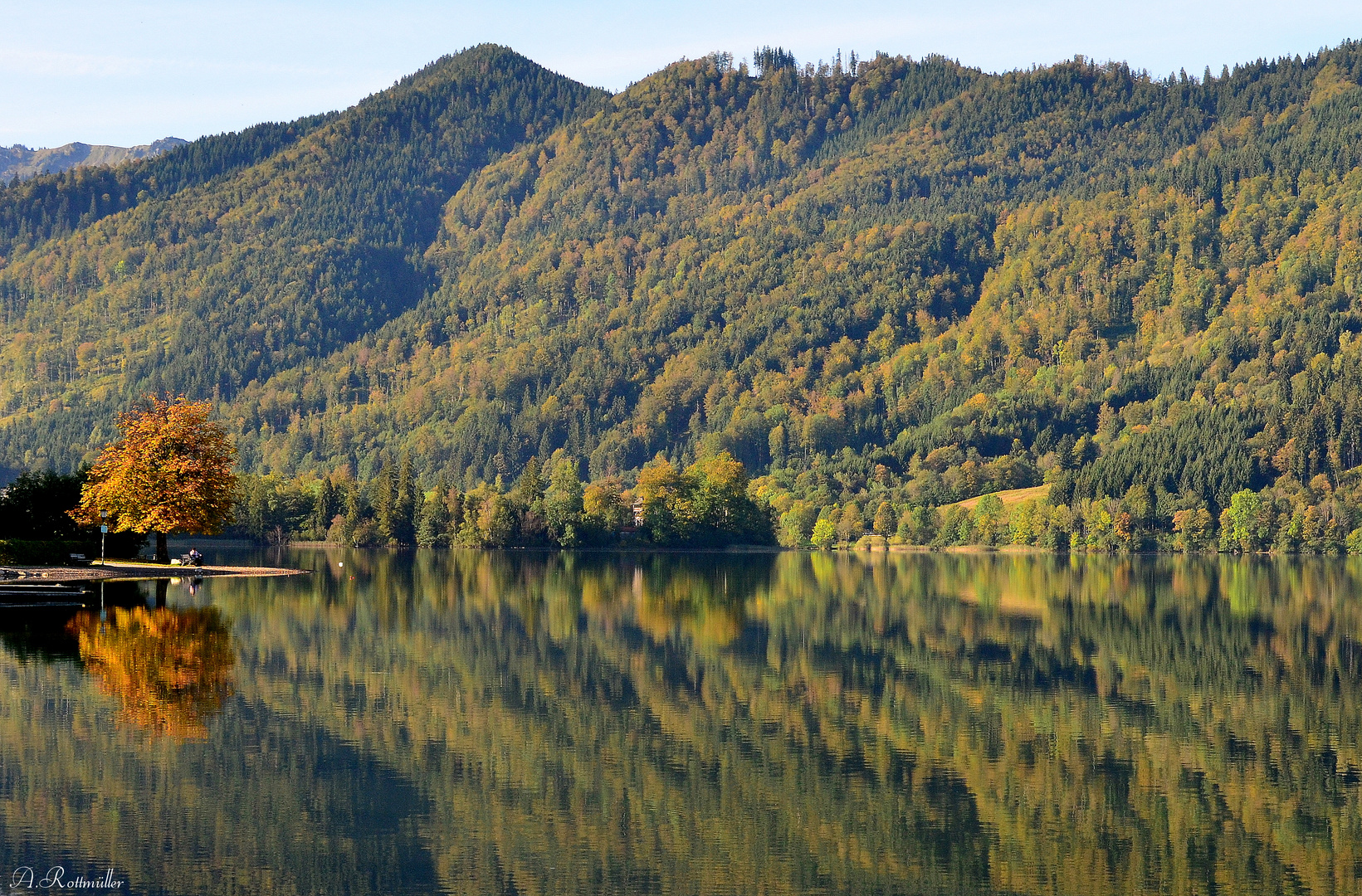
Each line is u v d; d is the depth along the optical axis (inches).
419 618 3649.1
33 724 1989.4
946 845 1563.7
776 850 1533.0
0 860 1433.3
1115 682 2635.3
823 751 1982.0
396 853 1492.4
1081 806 1718.8
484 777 1793.8
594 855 1507.1
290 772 1788.9
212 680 2395.4
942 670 2758.4
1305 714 2301.9
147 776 1744.6
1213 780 1850.4
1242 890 1437.0
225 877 1405.0
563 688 2465.6
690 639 3270.2
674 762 1895.9
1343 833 1617.9
